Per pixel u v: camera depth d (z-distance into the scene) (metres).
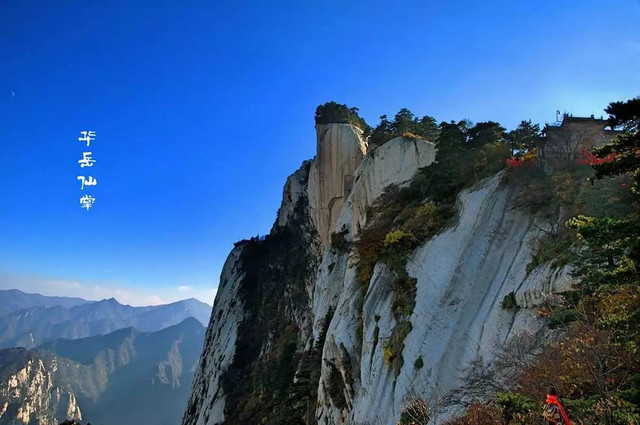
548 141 31.11
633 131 13.75
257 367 75.38
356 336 37.38
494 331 25.50
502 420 14.96
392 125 62.44
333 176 66.56
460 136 43.22
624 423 11.52
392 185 51.31
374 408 29.69
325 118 69.31
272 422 55.44
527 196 30.50
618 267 15.99
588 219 14.11
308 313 70.75
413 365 28.47
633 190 14.61
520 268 27.33
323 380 39.91
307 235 79.12
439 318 29.59
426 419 22.62
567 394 14.59
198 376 92.50
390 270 36.66
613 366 13.77
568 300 18.05
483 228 31.89
